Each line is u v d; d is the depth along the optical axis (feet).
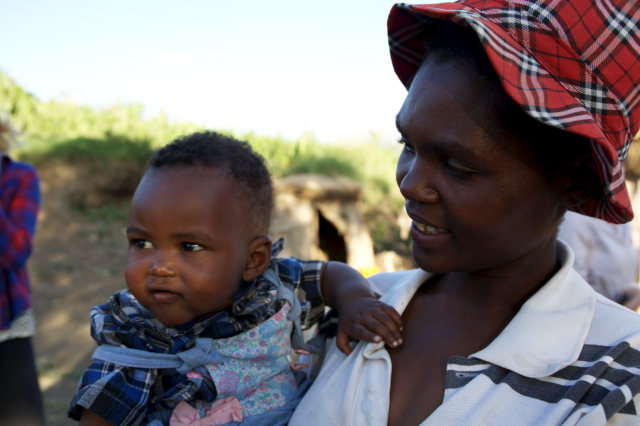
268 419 4.29
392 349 3.96
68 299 25.00
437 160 3.23
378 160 40.14
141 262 4.04
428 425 3.19
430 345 3.81
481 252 3.32
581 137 3.09
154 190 4.03
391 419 3.55
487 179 3.09
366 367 3.82
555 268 3.86
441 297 4.13
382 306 4.09
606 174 2.96
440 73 3.16
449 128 3.07
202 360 4.17
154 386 4.23
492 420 3.10
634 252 8.75
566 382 3.20
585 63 2.93
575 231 8.82
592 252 8.80
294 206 28.04
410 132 3.26
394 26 3.74
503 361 3.30
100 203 34.55
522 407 3.12
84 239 30.78
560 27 2.91
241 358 4.31
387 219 37.47
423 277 4.30
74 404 3.92
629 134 3.13
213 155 4.28
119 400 3.95
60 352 20.53
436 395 3.49
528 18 2.96
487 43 2.72
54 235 30.37
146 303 4.10
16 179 8.99
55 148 34.01
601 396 2.98
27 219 8.81
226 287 4.15
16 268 8.56
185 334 4.31
